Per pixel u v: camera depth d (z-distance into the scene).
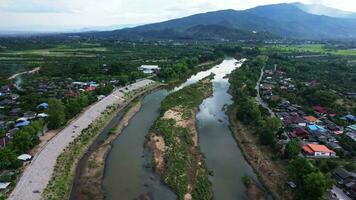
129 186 82.69
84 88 180.25
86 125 121.38
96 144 109.62
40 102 144.50
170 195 78.81
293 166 81.50
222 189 82.75
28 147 94.69
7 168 83.56
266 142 104.94
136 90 185.75
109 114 138.75
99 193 79.06
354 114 137.75
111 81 199.50
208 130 125.19
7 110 133.50
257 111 125.75
